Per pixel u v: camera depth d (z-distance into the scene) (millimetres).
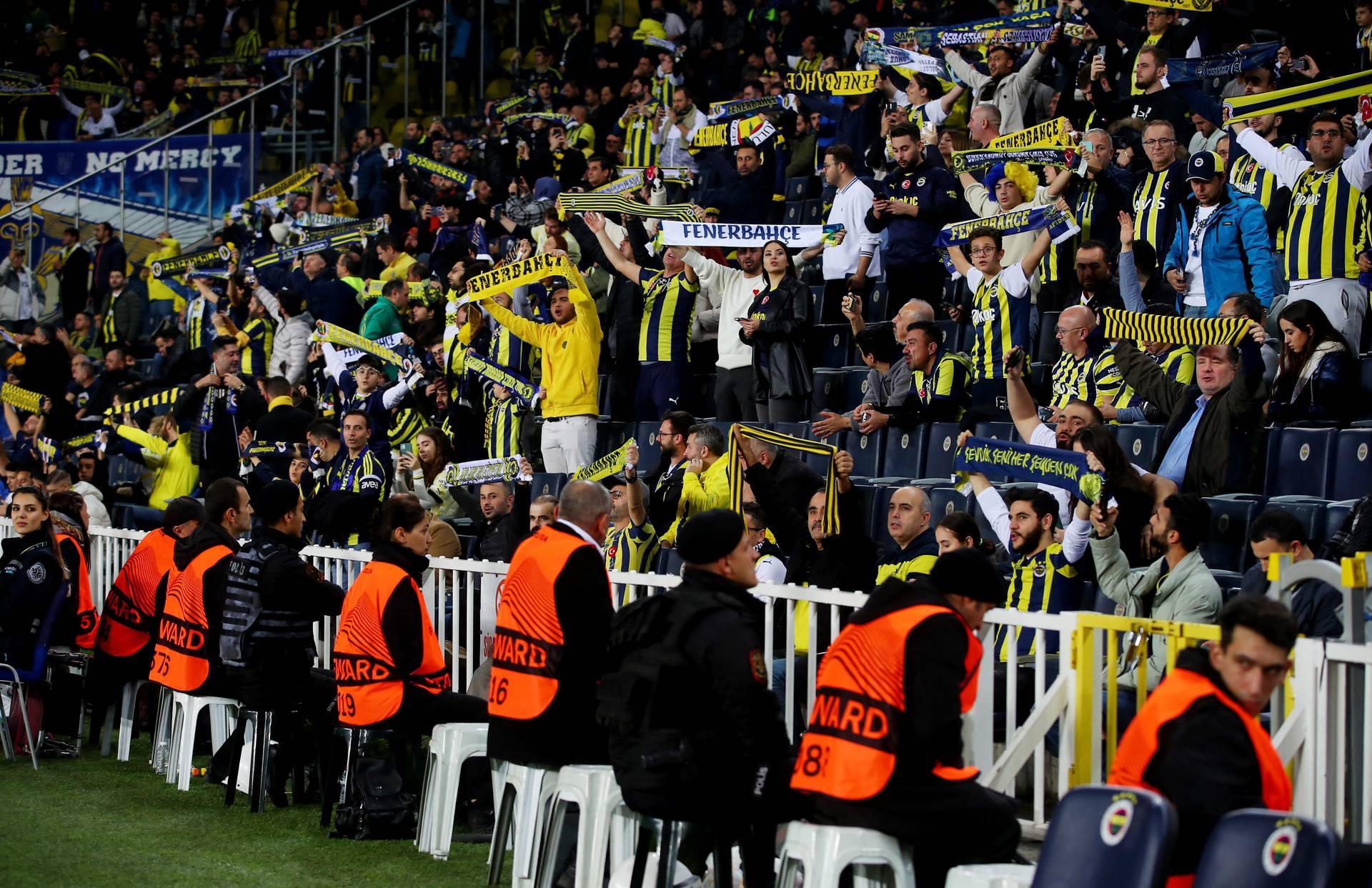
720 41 54031
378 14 67875
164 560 26703
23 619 26234
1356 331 26719
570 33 60250
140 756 27328
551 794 17766
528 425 37969
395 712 20703
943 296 35594
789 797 15320
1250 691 12430
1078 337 26859
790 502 21922
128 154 62031
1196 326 23812
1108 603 20953
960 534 19844
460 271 40125
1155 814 11586
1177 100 33250
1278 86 31953
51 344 51750
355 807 20844
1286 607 12531
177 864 19281
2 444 45188
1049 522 20953
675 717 15203
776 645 21062
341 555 27375
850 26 50156
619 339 37156
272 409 38656
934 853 14359
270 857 19750
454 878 18656
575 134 51719
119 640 26938
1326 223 26859
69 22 73312
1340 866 11305
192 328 52031
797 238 32844
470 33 62031
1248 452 23484
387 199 54500
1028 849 16125
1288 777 13898
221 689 24109
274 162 61562
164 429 43031
